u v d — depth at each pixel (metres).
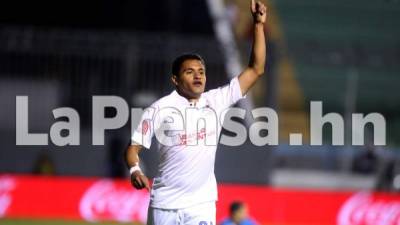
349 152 34.66
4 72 33.78
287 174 35.38
